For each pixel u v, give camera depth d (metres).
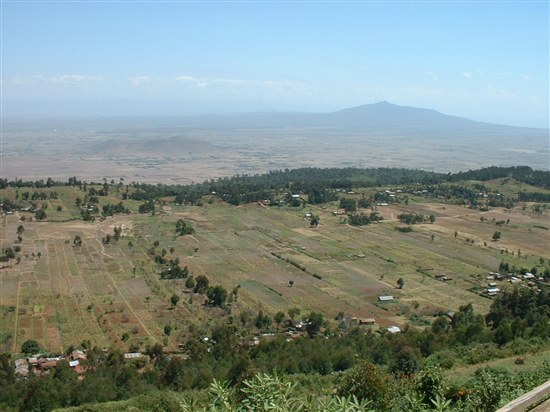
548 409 14.09
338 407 12.59
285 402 12.55
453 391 22.52
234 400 13.61
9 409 42.22
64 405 41.06
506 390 20.83
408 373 33.72
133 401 35.16
